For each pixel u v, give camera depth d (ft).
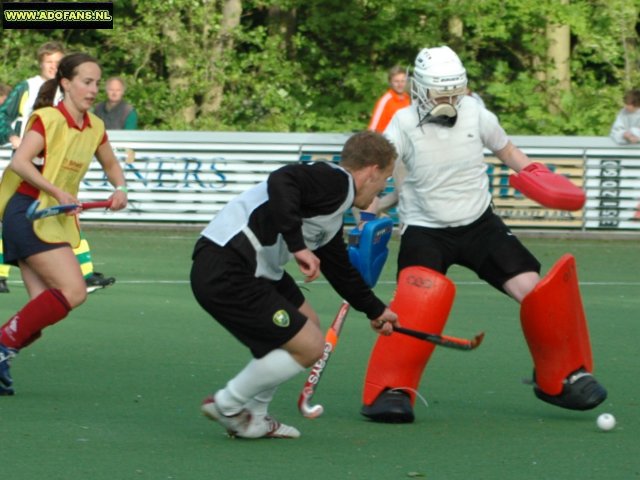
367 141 48.80
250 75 210.59
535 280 56.08
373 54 224.94
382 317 51.31
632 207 146.20
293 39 215.31
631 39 220.43
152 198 147.84
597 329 84.84
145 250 129.39
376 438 51.24
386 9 215.10
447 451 48.96
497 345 76.95
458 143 56.08
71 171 58.80
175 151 147.43
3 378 58.03
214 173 147.33
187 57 205.67
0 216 59.00
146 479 43.93
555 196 55.77
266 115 211.61
